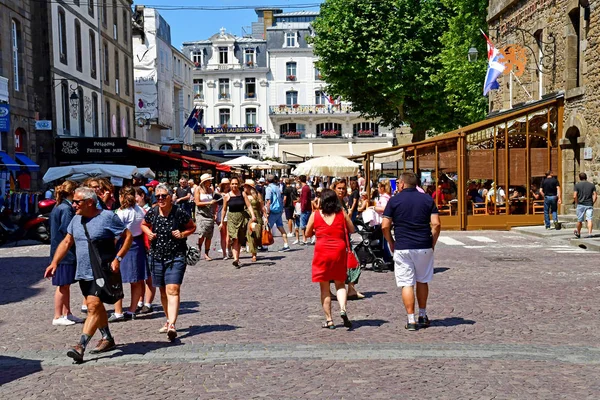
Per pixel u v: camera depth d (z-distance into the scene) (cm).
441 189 2314
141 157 3008
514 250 1641
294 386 593
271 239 1527
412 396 559
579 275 1215
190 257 810
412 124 4094
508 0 2638
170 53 5738
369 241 1348
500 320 859
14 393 593
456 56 3362
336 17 3825
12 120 2603
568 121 2194
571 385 583
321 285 840
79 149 2778
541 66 2431
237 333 814
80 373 655
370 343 750
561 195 2261
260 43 7756
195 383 611
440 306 957
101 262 707
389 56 3728
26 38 2781
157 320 911
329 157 2866
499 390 571
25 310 998
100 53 3803
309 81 7662
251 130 7581
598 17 1967
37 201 2414
